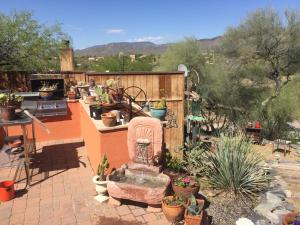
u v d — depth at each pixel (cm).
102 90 537
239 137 568
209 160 525
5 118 420
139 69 2033
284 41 1355
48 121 665
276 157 934
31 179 465
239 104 1586
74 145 639
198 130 776
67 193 421
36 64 926
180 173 445
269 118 1518
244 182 472
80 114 676
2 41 883
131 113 480
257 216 405
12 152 525
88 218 360
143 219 360
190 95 829
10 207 384
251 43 1432
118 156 437
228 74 1572
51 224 347
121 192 376
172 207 344
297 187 522
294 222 335
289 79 1477
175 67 1697
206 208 421
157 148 405
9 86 834
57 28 984
